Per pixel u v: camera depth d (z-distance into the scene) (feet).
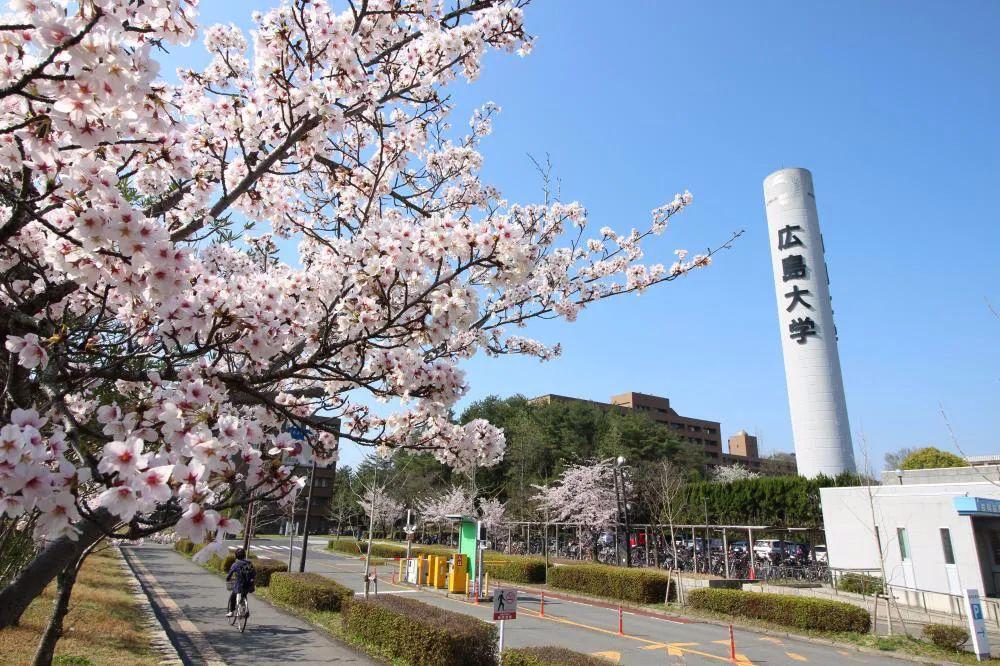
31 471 5.40
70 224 8.01
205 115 12.36
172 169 9.62
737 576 69.62
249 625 35.47
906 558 50.98
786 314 101.24
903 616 45.11
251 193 12.87
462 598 54.03
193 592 48.57
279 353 11.19
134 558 74.59
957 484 51.01
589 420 148.36
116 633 27.48
